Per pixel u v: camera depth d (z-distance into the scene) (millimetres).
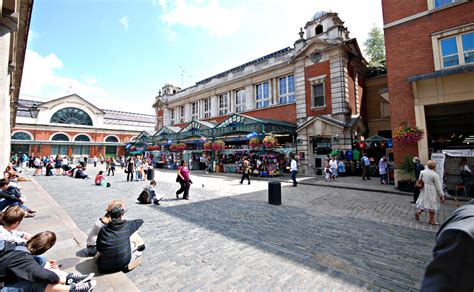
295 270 3795
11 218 3332
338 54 17500
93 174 21719
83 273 3572
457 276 836
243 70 24703
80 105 42094
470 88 9672
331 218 6812
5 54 5871
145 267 3918
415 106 10914
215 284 3410
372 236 5328
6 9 5816
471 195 9328
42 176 19594
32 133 37094
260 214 7262
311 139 18516
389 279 3506
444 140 14156
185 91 32656
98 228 4145
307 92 19141
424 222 6398
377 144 16078
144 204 8695
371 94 21188
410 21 11484
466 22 10047
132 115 55750
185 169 9797
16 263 2459
